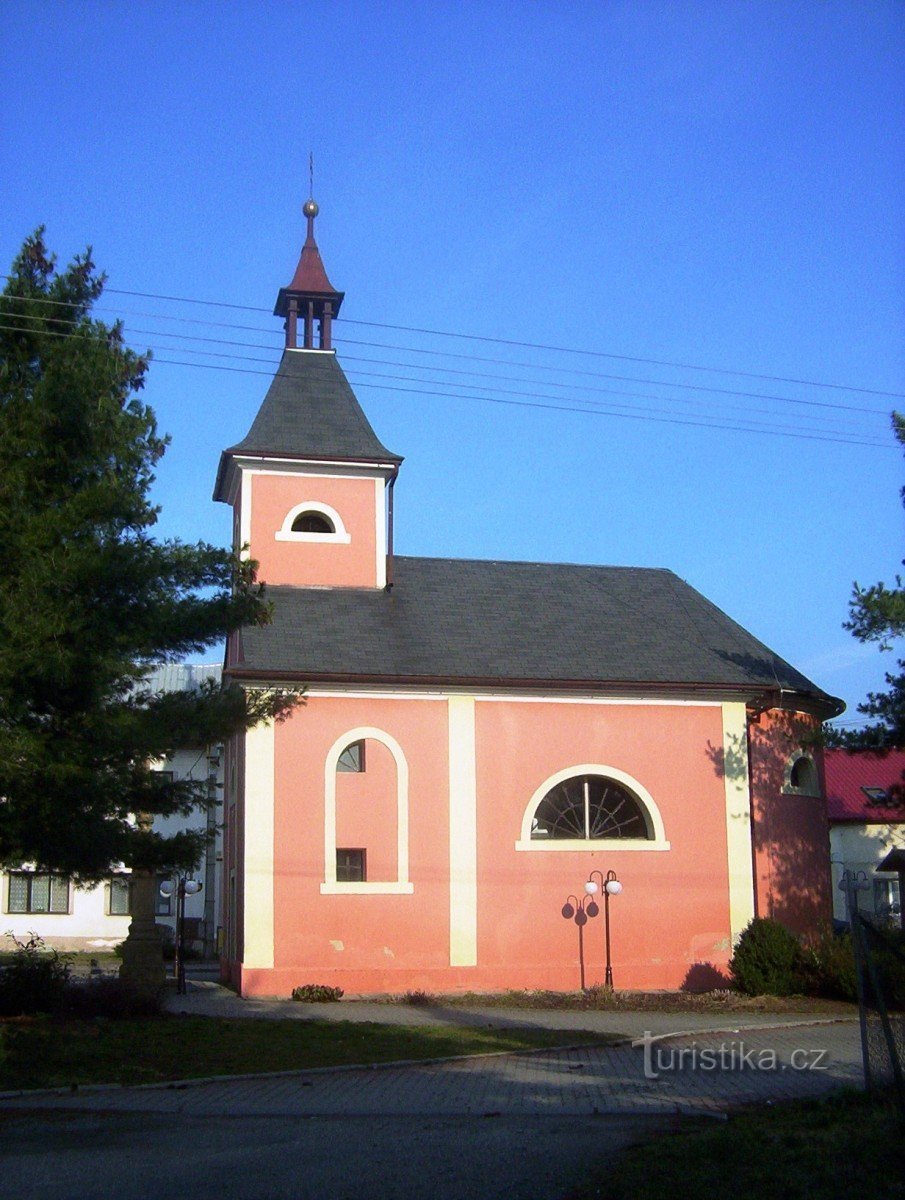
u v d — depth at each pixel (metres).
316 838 23.02
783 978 22.98
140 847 14.63
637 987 23.69
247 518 26.50
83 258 15.62
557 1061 15.20
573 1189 8.47
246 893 22.56
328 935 22.73
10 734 12.77
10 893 37.81
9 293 14.84
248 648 23.77
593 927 23.81
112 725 13.84
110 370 15.00
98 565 13.50
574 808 24.53
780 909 24.98
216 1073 13.81
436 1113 11.58
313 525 27.20
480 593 27.27
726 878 24.56
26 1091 12.66
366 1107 11.91
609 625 26.81
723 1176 8.36
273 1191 8.58
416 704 23.97
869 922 11.30
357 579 26.61
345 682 23.55
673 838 24.52
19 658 12.81
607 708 24.81
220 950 29.23
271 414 27.41
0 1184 8.85
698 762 25.00
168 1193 8.55
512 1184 8.68
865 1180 8.07
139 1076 13.55
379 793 23.48
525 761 24.20
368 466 27.03
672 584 29.14
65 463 14.34
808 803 26.30
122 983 19.69
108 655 13.75
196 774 36.84
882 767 42.12
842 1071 13.82
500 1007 21.30
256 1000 21.92
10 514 13.59
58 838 13.36
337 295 28.84
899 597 20.08
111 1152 9.93
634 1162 8.99
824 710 27.12
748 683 25.27
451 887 23.38
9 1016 17.98
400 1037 16.95
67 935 37.78
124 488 14.57
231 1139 10.43
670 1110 11.40
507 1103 12.06
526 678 24.22
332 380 28.39
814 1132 9.64
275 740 23.19
